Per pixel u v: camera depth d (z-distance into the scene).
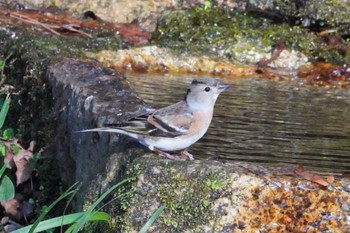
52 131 12.08
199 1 18.19
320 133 11.38
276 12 17.70
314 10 17.34
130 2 17.94
